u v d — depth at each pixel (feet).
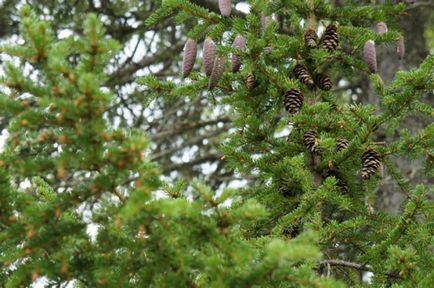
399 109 23.07
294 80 25.90
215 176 51.75
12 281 14.90
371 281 21.91
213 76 23.16
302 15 27.07
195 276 15.84
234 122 25.90
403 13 26.89
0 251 16.12
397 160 40.06
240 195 25.27
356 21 30.25
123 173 14.16
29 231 14.06
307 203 22.16
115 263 15.20
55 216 14.24
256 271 13.57
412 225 21.62
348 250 28.60
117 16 49.49
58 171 13.83
